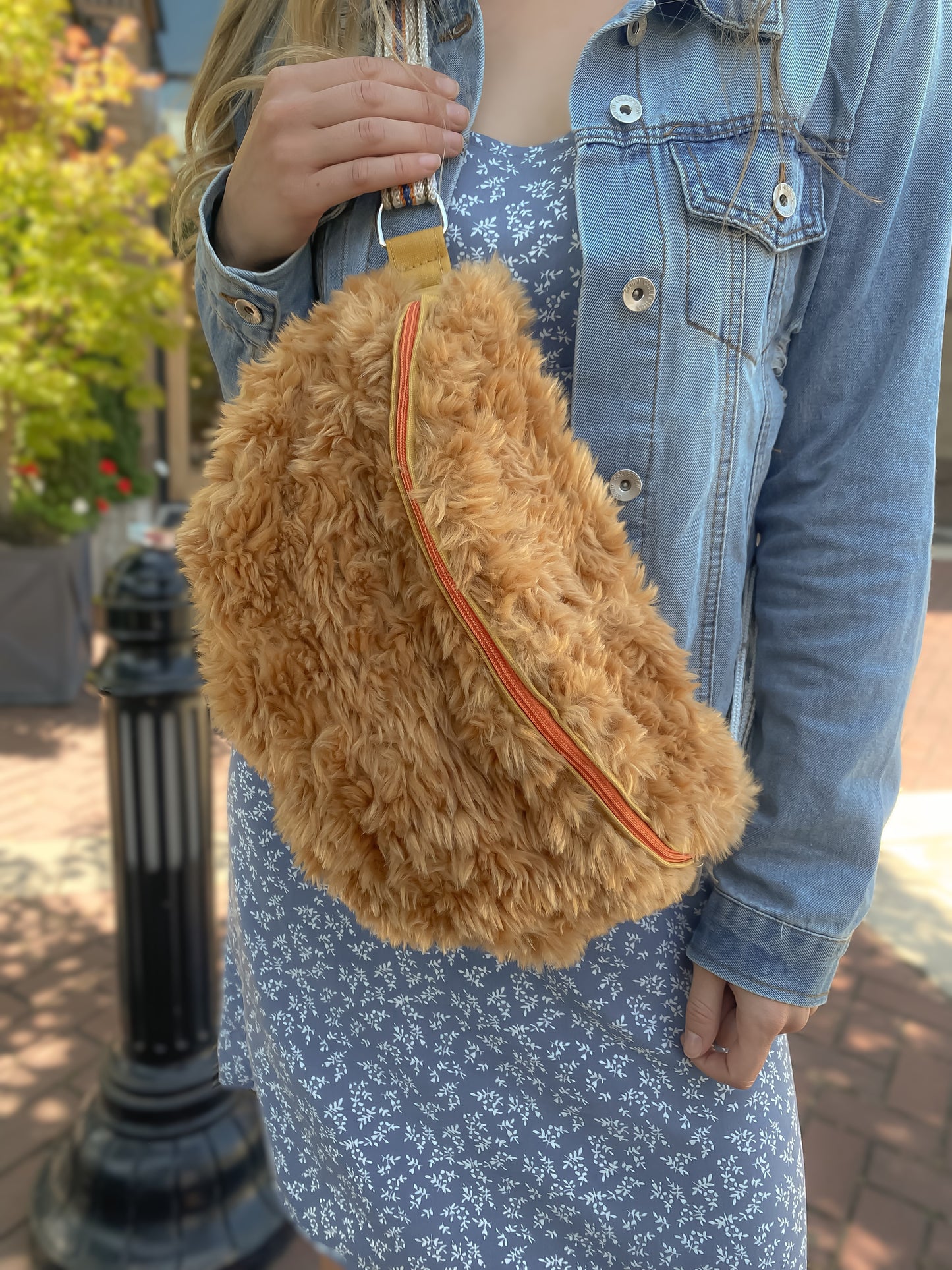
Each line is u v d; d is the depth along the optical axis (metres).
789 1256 0.94
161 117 6.70
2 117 5.34
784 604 0.86
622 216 0.79
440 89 0.85
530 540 0.71
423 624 0.74
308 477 0.75
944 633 7.07
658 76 0.81
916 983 3.04
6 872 3.47
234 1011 1.23
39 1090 2.41
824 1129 2.43
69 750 4.76
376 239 0.88
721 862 0.88
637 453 0.82
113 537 7.39
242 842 1.03
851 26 0.80
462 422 0.72
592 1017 0.90
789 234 0.80
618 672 0.74
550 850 0.74
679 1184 0.92
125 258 6.81
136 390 6.40
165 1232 1.88
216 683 0.81
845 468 0.83
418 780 0.74
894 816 4.23
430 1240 0.98
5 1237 1.98
